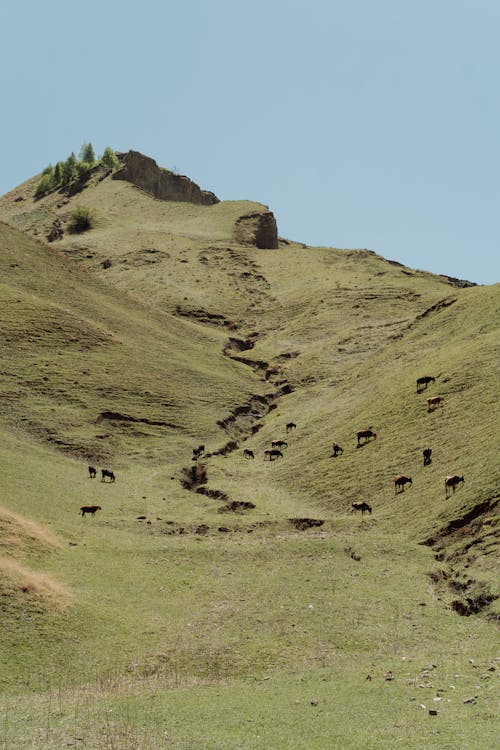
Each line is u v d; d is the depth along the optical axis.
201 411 82.81
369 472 57.00
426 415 63.31
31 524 39.78
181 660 26.41
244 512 54.19
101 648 27.14
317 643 27.84
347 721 19.67
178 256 162.88
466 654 26.39
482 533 39.91
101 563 36.84
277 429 79.94
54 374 83.69
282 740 18.53
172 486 61.50
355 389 85.38
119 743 18.36
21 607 28.56
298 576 36.06
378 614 30.86
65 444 68.88
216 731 19.25
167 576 35.97
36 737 18.89
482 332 83.12
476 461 48.91
